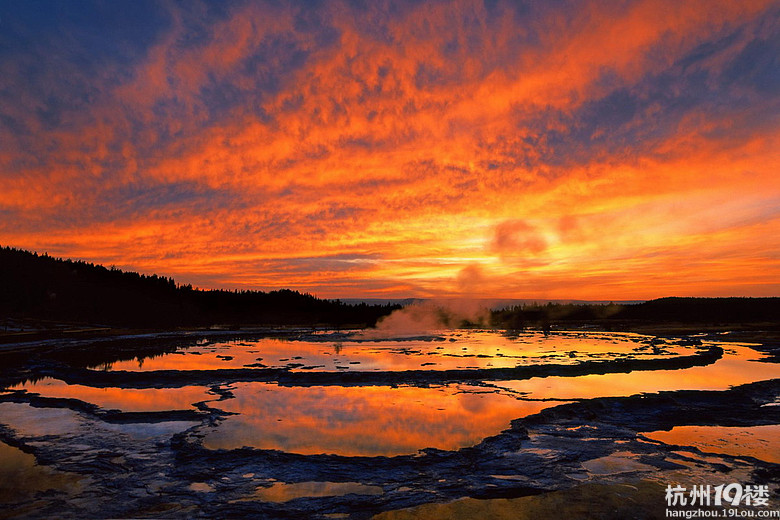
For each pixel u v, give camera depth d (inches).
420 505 285.1
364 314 2600.9
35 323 2177.7
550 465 350.6
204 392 636.7
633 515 269.1
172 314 2960.1
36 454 377.1
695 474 334.0
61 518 270.1
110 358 989.2
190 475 331.6
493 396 604.4
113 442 407.2
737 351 1122.0
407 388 660.7
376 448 394.0
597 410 521.7
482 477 327.9
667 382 705.6
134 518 269.6
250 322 2630.4
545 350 1096.8
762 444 415.2
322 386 677.3
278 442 410.9
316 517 272.1
